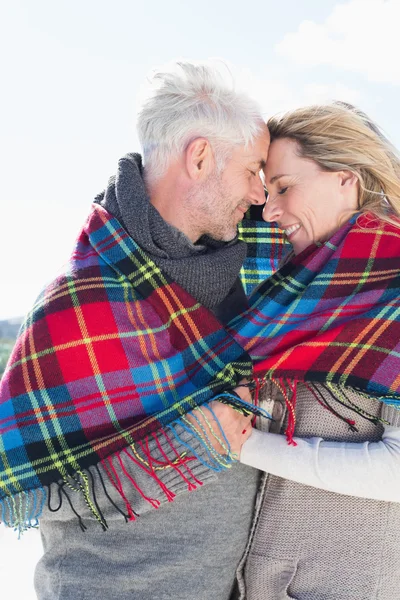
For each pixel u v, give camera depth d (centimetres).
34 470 142
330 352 147
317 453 139
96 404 146
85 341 148
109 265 155
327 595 141
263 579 148
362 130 153
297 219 159
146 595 143
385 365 142
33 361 147
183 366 153
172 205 159
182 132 154
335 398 146
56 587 146
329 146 153
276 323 155
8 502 141
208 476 139
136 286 152
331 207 156
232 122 153
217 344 153
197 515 145
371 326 146
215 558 146
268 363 150
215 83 155
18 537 141
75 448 143
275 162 160
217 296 158
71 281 153
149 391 149
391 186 153
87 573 145
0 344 615
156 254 153
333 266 153
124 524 144
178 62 159
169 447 140
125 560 144
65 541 147
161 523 144
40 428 144
